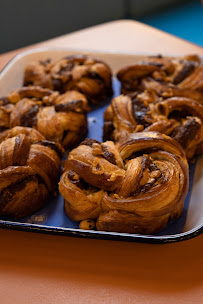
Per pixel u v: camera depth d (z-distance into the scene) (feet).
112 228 1.40
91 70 1.96
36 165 1.50
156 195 1.37
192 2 4.72
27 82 2.01
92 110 1.97
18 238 1.40
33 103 1.76
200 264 1.32
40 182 1.53
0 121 1.71
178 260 1.33
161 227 1.41
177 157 1.47
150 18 4.48
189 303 1.24
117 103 1.73
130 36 2.39
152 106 1.69
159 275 1.30
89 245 1.38
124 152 1.49
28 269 1.32
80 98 1.82
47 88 1.94
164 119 1.64
